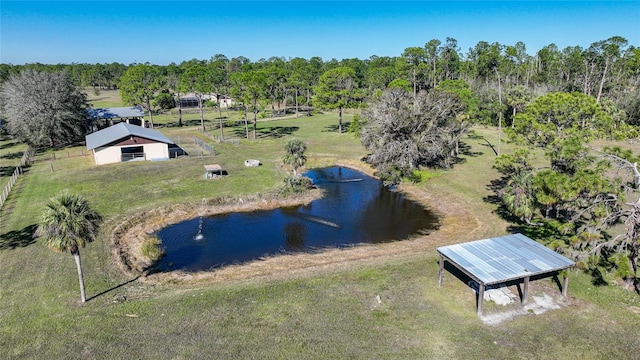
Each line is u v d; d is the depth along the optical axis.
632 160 20.03
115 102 112.56
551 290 21.00
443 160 45.34
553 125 26.67
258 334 17.59
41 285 21.61
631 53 81.56
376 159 44.59
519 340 17.20
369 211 35.22
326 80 65.50
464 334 17.62
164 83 76.69
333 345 16.89
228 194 37.28
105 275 22.98
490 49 108.38
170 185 39.59
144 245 27.06
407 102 45.16
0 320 18.53
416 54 95.25
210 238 29.53
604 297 20.14
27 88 56.12
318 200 38.03
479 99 72.12
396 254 26.11
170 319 18.67
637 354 16.14
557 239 26.27
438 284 21.70
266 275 23.33
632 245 19.73
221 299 20.39
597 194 20.22
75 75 159.75
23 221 30.28
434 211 34.84
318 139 64.00
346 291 21.12
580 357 16.11
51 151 56.38
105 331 17.80
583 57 88.75
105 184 39.75
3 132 70.81
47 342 17.06
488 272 18.66
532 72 101.69
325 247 28.05
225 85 68.88
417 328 18.03
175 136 68.56
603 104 38.53
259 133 70.25
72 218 18.83
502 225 29.80
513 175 30.03
